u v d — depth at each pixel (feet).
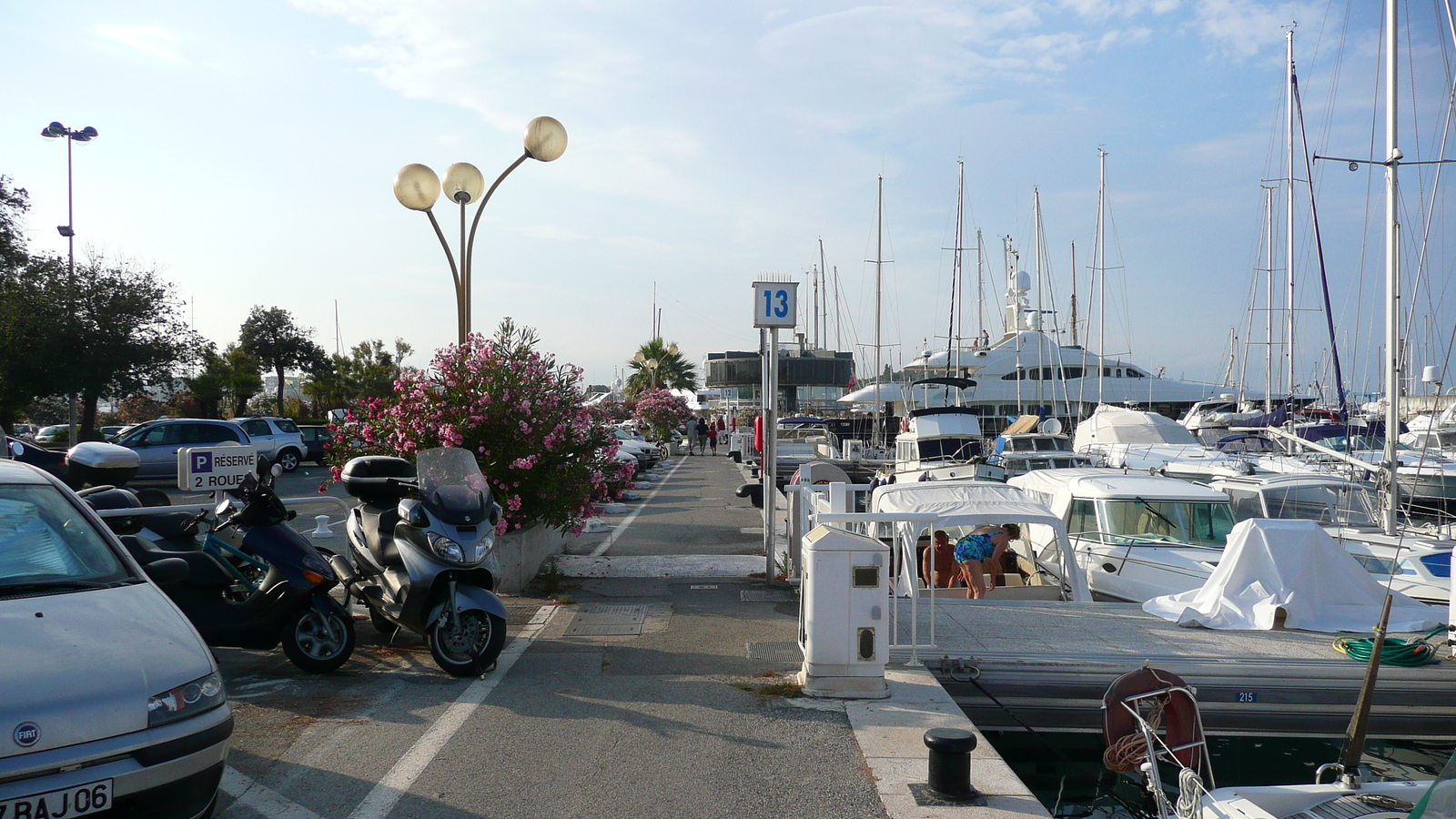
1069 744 24.75
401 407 36.29
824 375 212.23
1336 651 25.70
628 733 19.36
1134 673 19.52
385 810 15.52
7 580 15.06
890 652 24.97
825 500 36.42
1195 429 115.24
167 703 13.38
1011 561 39.93
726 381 212.84
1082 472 46.55
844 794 16.31
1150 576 37.45
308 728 19.58
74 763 12.20
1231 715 23.94
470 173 42.22
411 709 20.94
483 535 24.11
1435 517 58.23
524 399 36.27
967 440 81.71
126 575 16.43
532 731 19.49
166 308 110.22
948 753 16.08
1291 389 100.78
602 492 39.47
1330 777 23.97
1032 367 169.07
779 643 27.09
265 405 193.57
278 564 23.47
